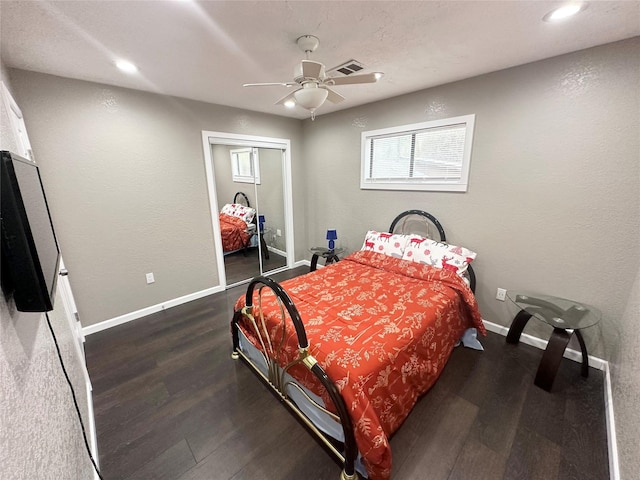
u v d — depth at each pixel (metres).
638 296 1.68
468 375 2.05
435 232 2.93
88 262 2.58
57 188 2.33
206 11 1.39
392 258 2.82
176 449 1.54
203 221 3.32
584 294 2.12
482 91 2.37
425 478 1.37
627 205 1.87
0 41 1.63
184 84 2.48
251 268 4.09
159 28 1.54
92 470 1.33
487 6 1.40
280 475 1.41
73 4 1.30
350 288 2.31
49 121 2.23
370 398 1.35
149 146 2.78
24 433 0.67
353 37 1.69
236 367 2.19
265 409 1.79
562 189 2.11
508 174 2.35
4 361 0.63
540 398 1.83
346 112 3.51
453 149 2.69
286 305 1.42
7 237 0.66
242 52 1.85
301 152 4.23
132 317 2.92
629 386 1.46
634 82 1.75
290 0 1.31
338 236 4.03
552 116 2.07
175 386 1.99
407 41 1.75
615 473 1.33
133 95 2.61
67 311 1.88
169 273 3.14
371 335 1.60
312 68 1.55
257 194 3.95
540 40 1.75
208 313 3.06
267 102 3.12
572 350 2.20
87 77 2.27
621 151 1.85
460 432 1.60
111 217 2.65
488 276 2.61
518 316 2.38
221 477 1.40
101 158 2.52
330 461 1.47
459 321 2.19
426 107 2.74
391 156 3.21
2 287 0.68
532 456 1.47
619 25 1.58
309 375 1.53
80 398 1.52
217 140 3.28
